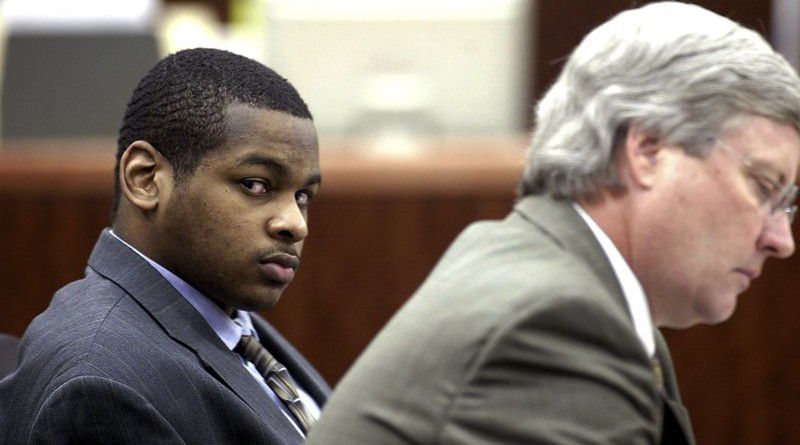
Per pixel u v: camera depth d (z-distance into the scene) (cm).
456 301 363
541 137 400
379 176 829
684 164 369
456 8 1081
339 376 833
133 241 462
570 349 341
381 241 834
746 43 374
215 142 445
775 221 379
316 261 832
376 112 1083
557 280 354
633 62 378
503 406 337
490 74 1085
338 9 1077
